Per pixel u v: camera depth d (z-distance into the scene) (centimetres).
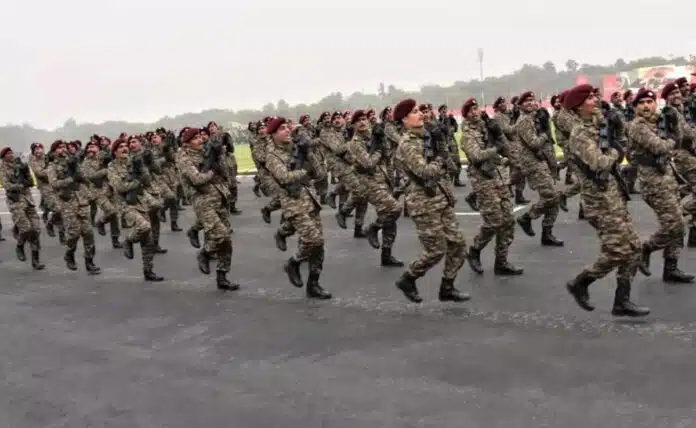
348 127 1220
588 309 657
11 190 1129
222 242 876
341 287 856
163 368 615
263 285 901
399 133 1323
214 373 591
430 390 515
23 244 1212
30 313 852
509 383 514
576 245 980
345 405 502
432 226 705
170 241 1302
